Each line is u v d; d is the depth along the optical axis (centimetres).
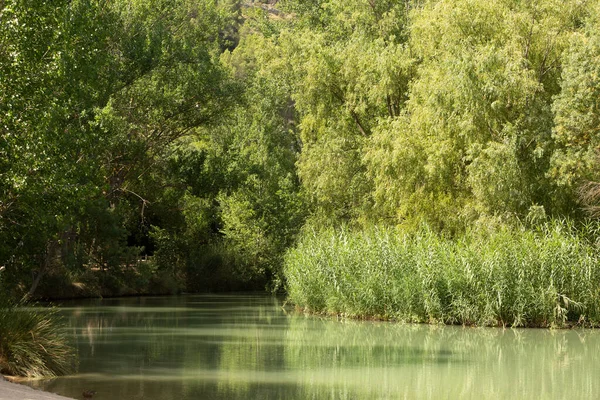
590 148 2656
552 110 2727
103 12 3969
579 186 2752
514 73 2775
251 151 6034
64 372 1580
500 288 2466
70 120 2423
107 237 3981
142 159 4300
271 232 5131
